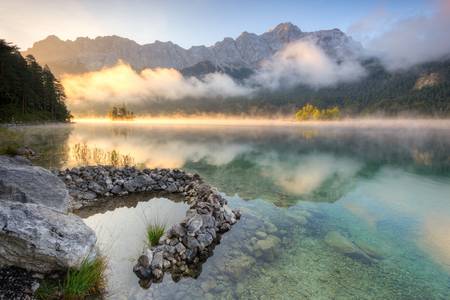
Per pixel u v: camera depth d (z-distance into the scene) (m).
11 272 5.53
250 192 15.87
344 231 10.49
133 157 25.53
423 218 12.10
